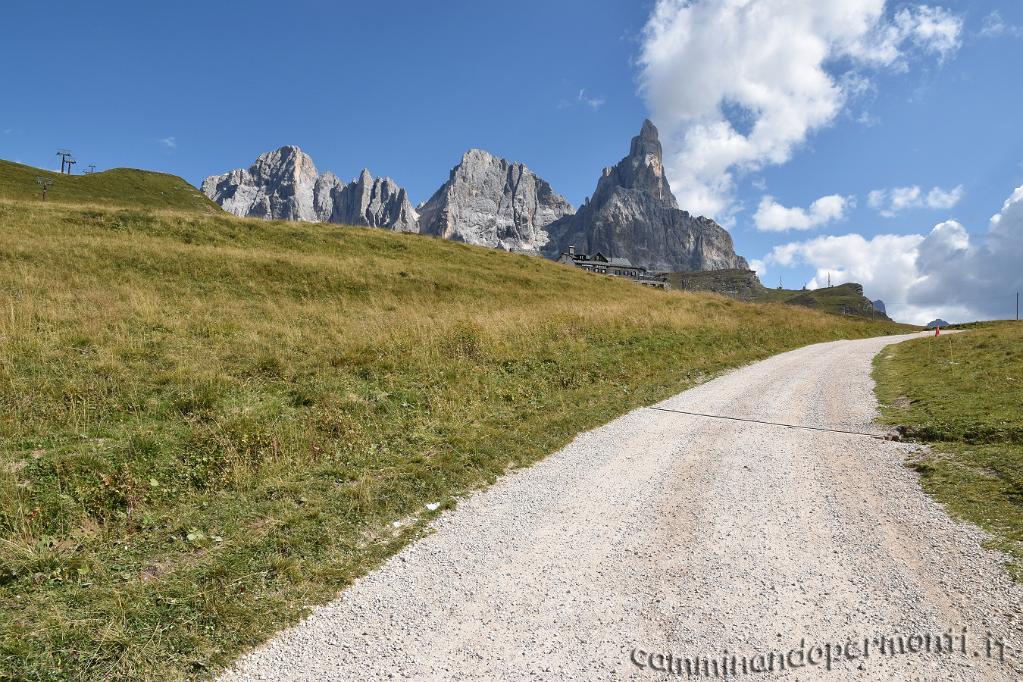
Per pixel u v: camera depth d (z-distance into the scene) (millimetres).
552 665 4418
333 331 15781
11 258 19016
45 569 5379
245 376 11625
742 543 6492
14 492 6508
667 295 41375
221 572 5473
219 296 19469
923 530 6805
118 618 4742
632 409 13133
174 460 7805
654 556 6184
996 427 10445
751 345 25797
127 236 26078
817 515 7285
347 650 4582
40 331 12375
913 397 14188
